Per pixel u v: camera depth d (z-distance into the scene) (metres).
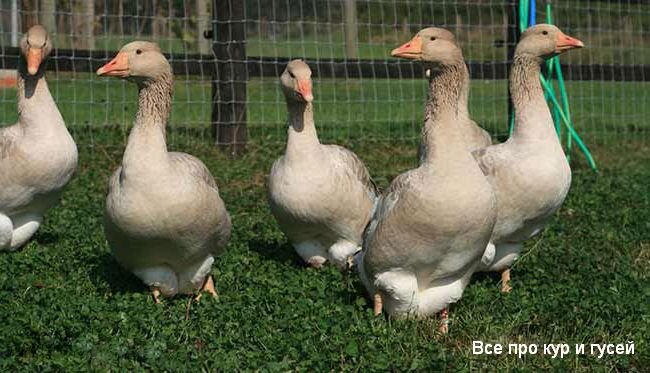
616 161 6.82
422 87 9.69
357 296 3.91
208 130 6.82
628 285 4.05
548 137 4.02
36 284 3.96
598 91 9.84
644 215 5.14
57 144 4.34
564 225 4.99
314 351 3.37
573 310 3.72
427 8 11.09
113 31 8.98
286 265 4.33
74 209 5.07
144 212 3.65
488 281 4.16
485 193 3.45
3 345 3.37
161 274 3.85
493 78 6.73
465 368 3.33
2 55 6.15
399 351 3.44
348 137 6.92
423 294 3.65
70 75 8.91
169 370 3.26
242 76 6.33
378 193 4.49
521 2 5.80
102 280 4.08
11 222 4.41
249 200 5.37
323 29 11.41
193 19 7.22
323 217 4.24
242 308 3.72
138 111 3.75
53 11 7.44
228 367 3.28
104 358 3.30
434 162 3.44
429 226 3.44
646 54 11.54
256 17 11.14
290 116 4.28
